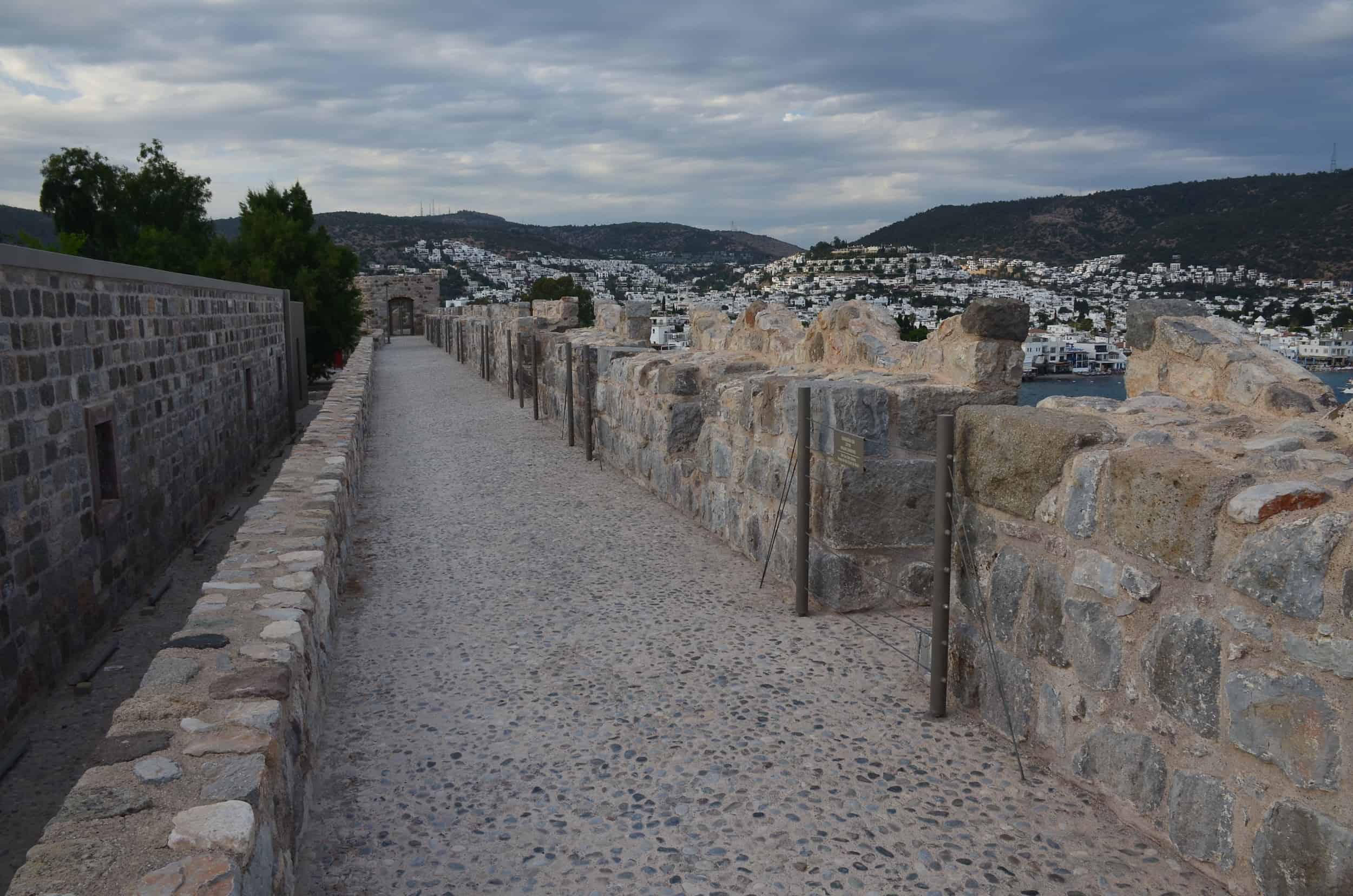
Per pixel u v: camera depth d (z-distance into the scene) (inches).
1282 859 96.3
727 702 165.6
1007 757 141.3
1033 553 137.6
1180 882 108.2
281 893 96.7
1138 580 116.5
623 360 394.0
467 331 1114.1
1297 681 94.1
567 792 134.7
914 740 148.6
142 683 114.6
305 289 1091.9
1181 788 110.8
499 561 266.8
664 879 113.3
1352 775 88.5
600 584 241.8
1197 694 107.4
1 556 213.8
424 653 194.9
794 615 213.8
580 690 172.7
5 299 222.7
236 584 159.2
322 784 138.0
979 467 149.0
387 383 904.3
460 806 131.2
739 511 267.7
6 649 212.7
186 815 83.4
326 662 172.4
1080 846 116.8
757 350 350.9
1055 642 133.2
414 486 385.7
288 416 742.5
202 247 1304.1
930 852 117.3
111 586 290.7
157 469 353.1
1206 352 155.9
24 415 231.1
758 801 131.0
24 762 195.3
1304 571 93.0
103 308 295.3
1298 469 108.2
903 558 214.1
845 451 199.8
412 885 112.4
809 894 109.7
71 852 77.3
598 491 366.3
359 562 270.2
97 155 1402.6
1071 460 130.0
